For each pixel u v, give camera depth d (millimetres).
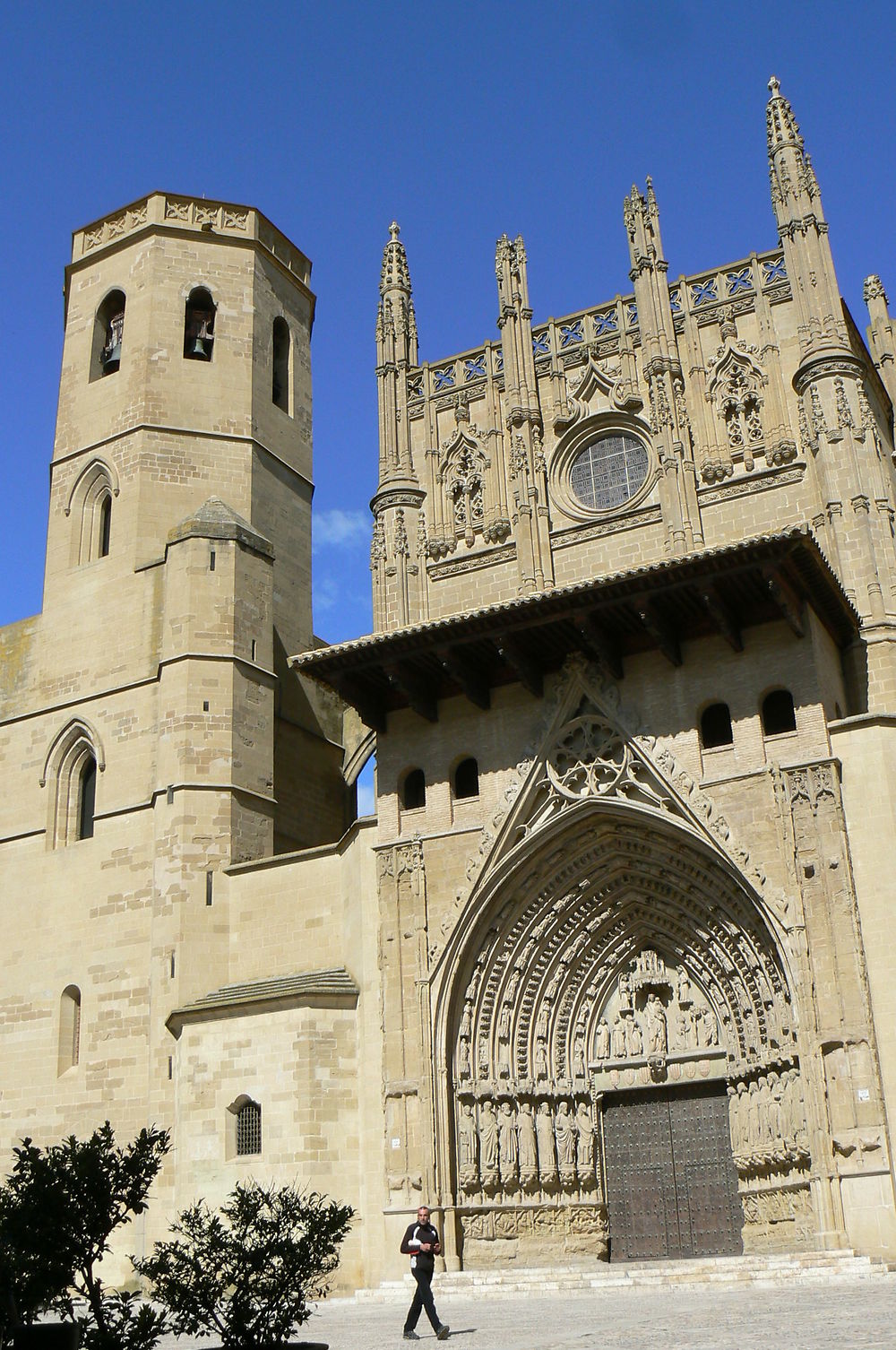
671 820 33094
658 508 38125
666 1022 34750
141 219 50125
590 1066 35219
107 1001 40812
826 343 37375
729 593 33125
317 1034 35125
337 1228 19828
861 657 35000
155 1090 37812
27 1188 17406
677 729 33875
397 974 35219
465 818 36000
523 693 36344
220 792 41000
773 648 33406
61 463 48375
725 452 38094
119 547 45875
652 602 33281
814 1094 29703
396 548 41188
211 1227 19203
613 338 40719
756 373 38312
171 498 46344
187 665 42156
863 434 36688
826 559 33406
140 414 46906
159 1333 17438
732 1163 33281
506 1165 34000
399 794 37031
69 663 45531
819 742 32125
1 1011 42750
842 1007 30031
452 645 35000
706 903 33531
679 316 39875
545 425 40781
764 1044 31938
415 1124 33719
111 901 41812
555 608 33750
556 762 35219
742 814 32438
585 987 35500
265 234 51750
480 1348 18672
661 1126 34500
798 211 38969
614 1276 28547
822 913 30766
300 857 39250
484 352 42500
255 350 49594
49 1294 16812
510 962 35188
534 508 39656
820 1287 25312
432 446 42344
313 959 38094
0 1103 41750
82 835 44188
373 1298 31328
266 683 43781
